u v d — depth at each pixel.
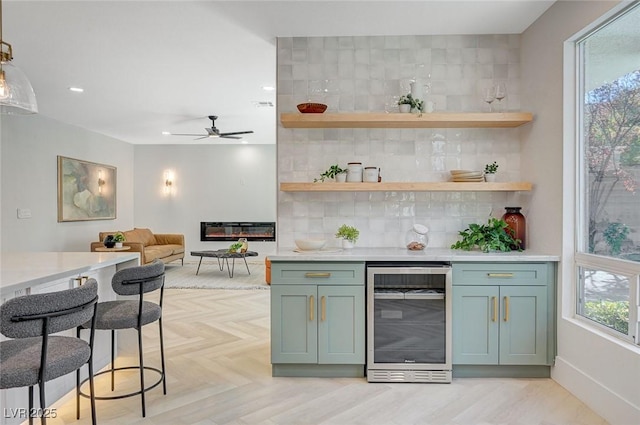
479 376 3.06
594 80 2.71
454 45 3.60
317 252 3.25
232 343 3.82
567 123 2.90
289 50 3.61
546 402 2.66
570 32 2.80
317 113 3.40
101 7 3.03
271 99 5.58
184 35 3.53
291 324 3.03
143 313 2.46
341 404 2.63
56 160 6.79
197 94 5.34
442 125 3.50
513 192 3.60
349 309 3.01
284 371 3.07
